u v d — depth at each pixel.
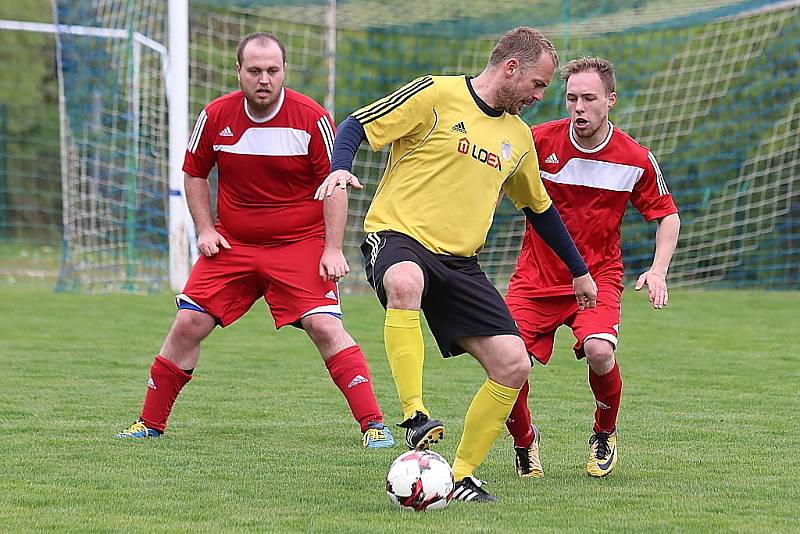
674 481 16.88
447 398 24.88
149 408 20.14
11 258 68.56
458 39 60.38
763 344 34.56
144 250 52.03
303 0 47.53
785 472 17.55
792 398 25.14
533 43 15.05
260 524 13.75
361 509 14.65
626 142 17.95
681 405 24.20
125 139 49.97
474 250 15.23
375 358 31.38
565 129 18.06
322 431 20.92
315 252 20.25
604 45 54.09
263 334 36.00
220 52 57.06
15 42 86.88
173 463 17.73
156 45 45.72
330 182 14.20
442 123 15.07
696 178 54.53
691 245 54.34
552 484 16.66
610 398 17.27
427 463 14.59
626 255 54.19
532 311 18.05
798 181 53.81
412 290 14.42
